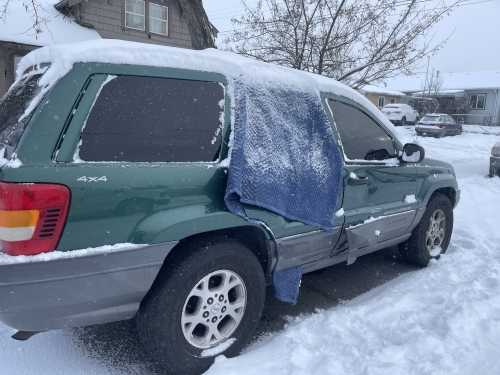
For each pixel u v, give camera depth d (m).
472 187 9.52
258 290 3.09
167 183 2.61
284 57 9.55
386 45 9.00
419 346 3.18
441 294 4.10
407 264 5.09
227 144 2.96
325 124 3.51
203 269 2.77
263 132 3.07
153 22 17.00
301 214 3.26
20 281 2.20
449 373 2.88
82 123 2.38
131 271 2.48
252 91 3.12
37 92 2.46
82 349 3.19
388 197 4.22
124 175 2.45
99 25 15.66
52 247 2.25
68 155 2.32
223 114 2.97
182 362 2.76
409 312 3.74
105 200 2.38
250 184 2.90
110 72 2.51
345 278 4.65
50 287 2.27
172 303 2.67
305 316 3.75
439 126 26.27
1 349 3.12
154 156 2.63
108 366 2.99
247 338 3.09
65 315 2.38
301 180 3.25
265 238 3.12
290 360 2.97
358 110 3.96
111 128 2.49
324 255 3.68
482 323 3.55
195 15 10.91
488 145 21.67
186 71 2.83
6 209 2.16
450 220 5.28
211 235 2.93
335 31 9.13
